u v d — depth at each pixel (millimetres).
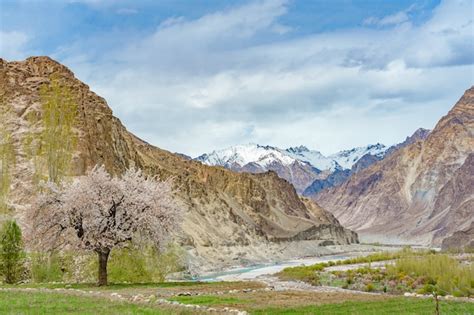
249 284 56125
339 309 34562
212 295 42969
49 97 141500
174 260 62469
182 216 54781
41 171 121188
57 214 50719
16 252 59094
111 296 37438
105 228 50812
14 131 129500
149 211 51875
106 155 140500
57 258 60625
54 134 131250
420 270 60156
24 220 52688
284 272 83688
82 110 143875
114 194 51094
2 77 143250
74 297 34906
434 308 34781
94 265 59312
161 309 29609
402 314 31781
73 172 125000
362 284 58719
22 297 33781
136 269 59406
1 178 116188
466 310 33438
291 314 31906
